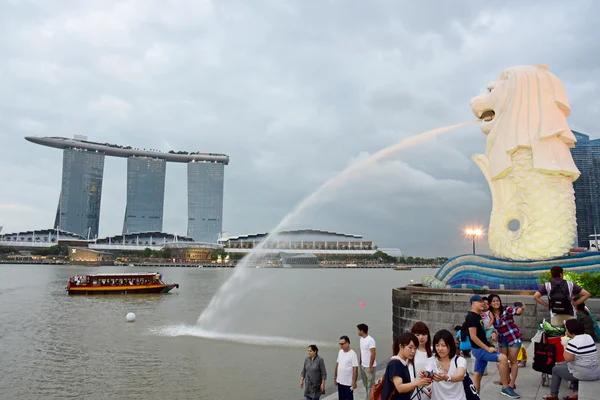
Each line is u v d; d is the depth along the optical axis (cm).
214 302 4716
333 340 2572
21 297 5325
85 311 4022
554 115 1948
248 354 2225
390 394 564
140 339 2625
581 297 1016
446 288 1930
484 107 2097
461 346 1000
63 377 1830
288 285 8038
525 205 1952
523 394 895
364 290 6844
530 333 1636
